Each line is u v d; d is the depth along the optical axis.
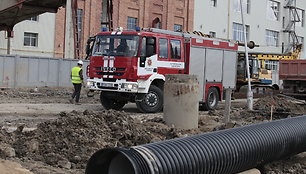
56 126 7.91
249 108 17.17
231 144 5.95
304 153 8.75
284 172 7.32
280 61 21.70
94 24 33.31
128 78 14.77
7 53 26.64
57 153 7.09
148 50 15.05
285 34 50.88
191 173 5.02
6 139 7.48
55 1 18.83
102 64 15.33
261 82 28.09
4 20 21.06
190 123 11.37
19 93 22.09
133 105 19.31
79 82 18.22
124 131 8.51
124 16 35.19
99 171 4.74
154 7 37.50
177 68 16.16
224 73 18.44
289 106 18.45
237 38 45.12
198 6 40.81
